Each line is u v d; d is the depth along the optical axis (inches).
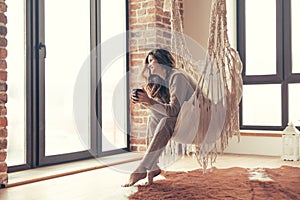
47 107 155.8
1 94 120.0
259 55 195.2
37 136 149.6
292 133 166.4
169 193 107.3
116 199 102.8
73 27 166.7
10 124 141.2
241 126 197.8
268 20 193.0
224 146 116.6
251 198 101.3
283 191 108.7
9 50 141.3
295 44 187.3
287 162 162.2
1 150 119.3
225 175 131.6
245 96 197.3
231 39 194.1
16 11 144.0
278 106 190.4
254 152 184.5
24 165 143.9
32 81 148.1
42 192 111.9
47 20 155.3
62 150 160.6
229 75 116.2
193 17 199.5
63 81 161.8
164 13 187.6
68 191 112.7
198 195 104.9
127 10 189.0
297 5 186.9
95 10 176.2
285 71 188.4
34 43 149.1
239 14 198.7
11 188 117.7
